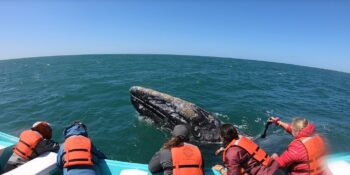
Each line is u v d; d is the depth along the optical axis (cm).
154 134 1197
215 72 4216
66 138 576
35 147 599
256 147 507
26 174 523
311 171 475
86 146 547
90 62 6284
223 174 567
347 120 1870
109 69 4272
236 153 499
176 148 516
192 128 1081
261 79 3903
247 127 1400
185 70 4294
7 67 5669
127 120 1400
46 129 636
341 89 4038
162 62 6362
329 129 1556
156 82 2720
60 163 548
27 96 2138
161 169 545
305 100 2511
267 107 1938
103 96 2003
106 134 1228
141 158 1020
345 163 640
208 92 2323
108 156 1025
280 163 489
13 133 1319
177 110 1125
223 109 1731
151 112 1230
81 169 526
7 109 1736
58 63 6216
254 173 494
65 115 1547
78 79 2978
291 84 3788
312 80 5091
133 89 1262
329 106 2341
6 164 600
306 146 479
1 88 2644
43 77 3356
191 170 499
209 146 1072
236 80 3338
